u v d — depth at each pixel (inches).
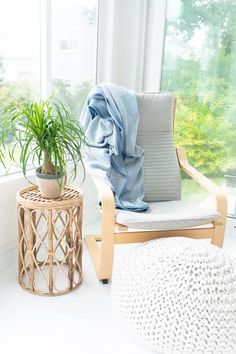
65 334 61.4
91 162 84.4
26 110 63.7
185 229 74.7
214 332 53.1
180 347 53.9
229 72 98.3
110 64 108.9
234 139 101.0
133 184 87.0
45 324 63.4
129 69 110.8
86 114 88.0
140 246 67.2
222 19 96.7
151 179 89.2
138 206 78.5
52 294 71.3
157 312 55.6
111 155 85.0
